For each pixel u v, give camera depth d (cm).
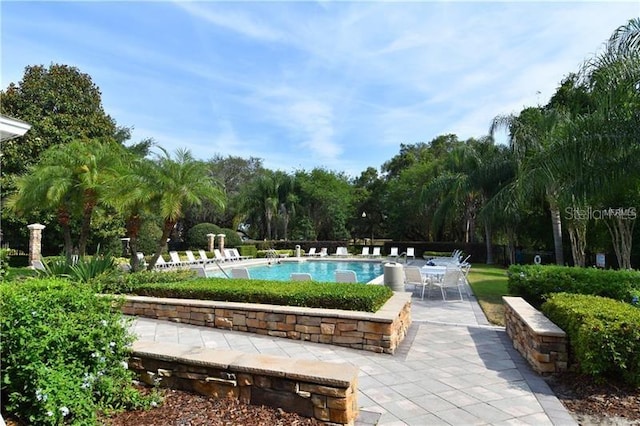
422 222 2705
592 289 697
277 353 508
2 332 275
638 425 315
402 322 594
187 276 844
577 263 1303
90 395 285
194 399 325
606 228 1347
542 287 739
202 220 3052
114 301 385
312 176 3144
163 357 347
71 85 1958
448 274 937
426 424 318
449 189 2034
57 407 258
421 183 2555
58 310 316
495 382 414
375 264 2208
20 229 1697
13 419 272
